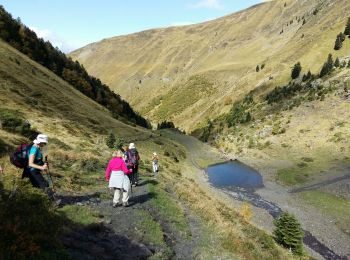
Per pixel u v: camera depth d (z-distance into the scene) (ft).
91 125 256.52
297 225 93.50
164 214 55.77
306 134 320.29
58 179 62.03
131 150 70.38
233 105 625.00
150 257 37.42
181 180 131.95
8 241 25.39
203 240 50.44
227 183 225.97
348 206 163.12
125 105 523.70
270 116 399.03
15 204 30.81
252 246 56.95
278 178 234.17
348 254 113.50
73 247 32.12
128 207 52.39
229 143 384.06
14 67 266.36
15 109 188.85
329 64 471.62
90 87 414.41
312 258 97.91
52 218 32.81
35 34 436.76
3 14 377.50
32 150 37.17
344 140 283.18
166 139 379.55
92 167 85.61
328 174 225.35
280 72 630.33
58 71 392.27
